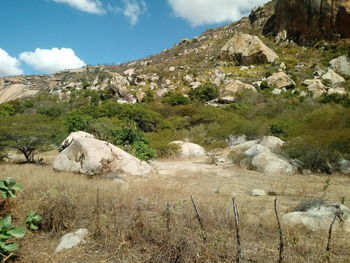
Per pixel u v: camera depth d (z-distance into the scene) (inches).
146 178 393.7
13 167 422.3
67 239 139.5
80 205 181.9
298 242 141.1
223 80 2097.7
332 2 2220.7
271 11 3233.3
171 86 2181.3
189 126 1104.2
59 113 1691.7
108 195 219.8
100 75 3479.3
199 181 397.1
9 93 5836.6
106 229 149.1
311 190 327.9
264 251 128.8
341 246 139.6
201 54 3112.7
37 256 126.0
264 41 2704.2
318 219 173.2
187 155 692.7
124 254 129.3
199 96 1777.8
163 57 3937.0
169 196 250.8
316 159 484.1
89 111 1185.4
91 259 125.4
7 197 163.8
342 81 1807.3
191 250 123.7
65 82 4037.9
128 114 1112.2
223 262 119.8
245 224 167.3
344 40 2186.3
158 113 1213.7
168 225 144.9
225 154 659.4
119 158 415.2
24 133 541.0
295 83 1845.5
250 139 831.1
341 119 645.3
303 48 2381.9
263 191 305.4
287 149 546.6
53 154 773.3
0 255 114.3
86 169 384.2
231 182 390.0
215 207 199.2
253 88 1784.0
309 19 2384.4
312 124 693.9
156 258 122.0
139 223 150.6
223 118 1060.5
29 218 149.7
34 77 6407.5
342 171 468.4
